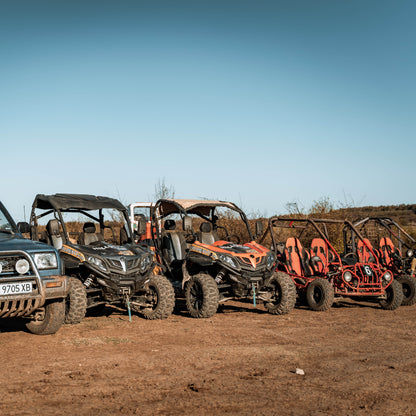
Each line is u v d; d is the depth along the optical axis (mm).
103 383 4789
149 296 8516
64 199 8609
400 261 11047
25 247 6332
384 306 9914
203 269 9359
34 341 6512
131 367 5383
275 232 16156
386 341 6867
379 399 4422
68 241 8195
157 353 5996
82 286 7750
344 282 9812
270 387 4738
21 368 5246
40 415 3918
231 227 15297
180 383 4832
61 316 6832
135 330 7402
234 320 8422
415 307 10164
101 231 9711
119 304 9891
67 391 4527
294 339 6934
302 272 10422
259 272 8828
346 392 4602
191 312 8695
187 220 9047
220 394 4512
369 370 5379
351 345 6586
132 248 8484
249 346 6426
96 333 7094
